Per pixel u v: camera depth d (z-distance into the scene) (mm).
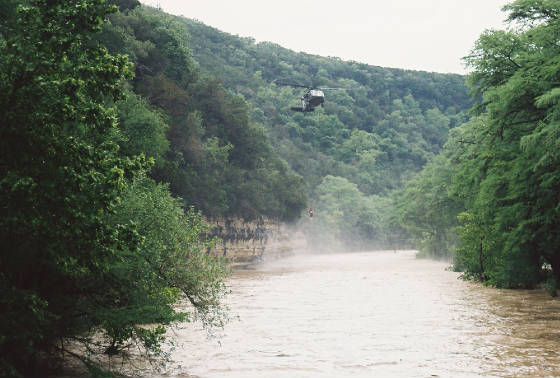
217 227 72312
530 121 28188
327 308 24375
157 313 12086
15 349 9219
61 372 11445
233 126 85938
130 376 11570
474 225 38312
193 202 62719
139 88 57250
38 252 9320
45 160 8539
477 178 32906
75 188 8586
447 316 21031
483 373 11555
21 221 8367
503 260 33500
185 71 77375
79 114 8961
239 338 16578
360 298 28828
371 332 17531
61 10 8742
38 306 8906
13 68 8336
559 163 24375
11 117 8234
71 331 11078
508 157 29422
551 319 19703
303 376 11648
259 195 84875
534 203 27781
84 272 10141
